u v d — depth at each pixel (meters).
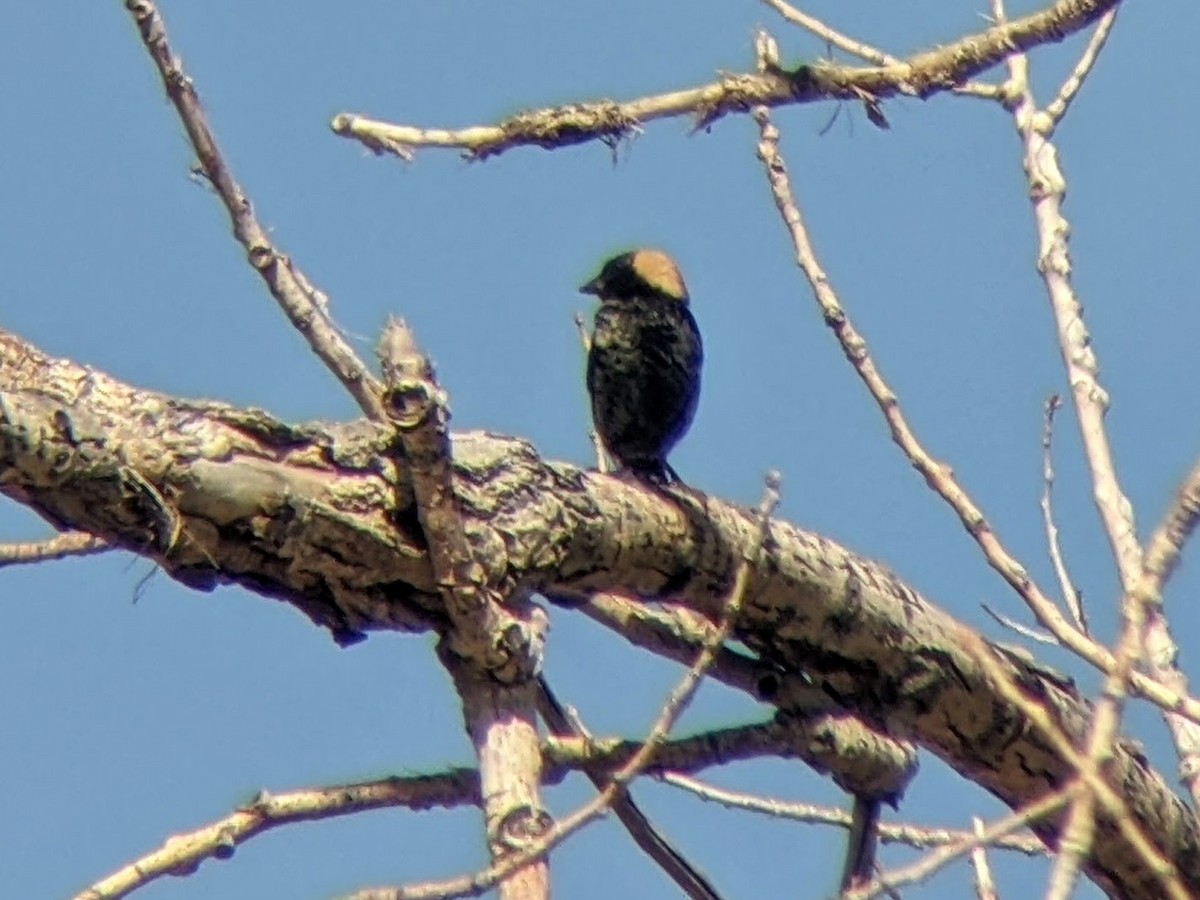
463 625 9.42
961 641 11.43
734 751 10.97
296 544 9.39
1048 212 11.24
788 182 10.87
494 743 9.27
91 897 8.93
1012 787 11.70
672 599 10.93
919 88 10.82
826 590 11.09
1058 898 6.32
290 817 9.37
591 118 10.81
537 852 8.00
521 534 9.99
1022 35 10.62
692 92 10.96
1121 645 7.27
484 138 10.83
